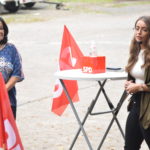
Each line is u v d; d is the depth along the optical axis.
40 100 17.34
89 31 37.97
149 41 8.98
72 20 46.09
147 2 67.81
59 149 12.16
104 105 16.42
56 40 33.69
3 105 9.44
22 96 17.97
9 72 10.41
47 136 13.22
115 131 13.57
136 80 9.16
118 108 10.53
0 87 9.43
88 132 13.50
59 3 56.12
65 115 15.25
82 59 10.37
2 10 53.97
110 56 26.75
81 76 9.80
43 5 60.22
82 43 31.86
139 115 8.96
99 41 32.72
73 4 61.88
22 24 43.28
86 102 16.94
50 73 22.47
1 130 9.54
